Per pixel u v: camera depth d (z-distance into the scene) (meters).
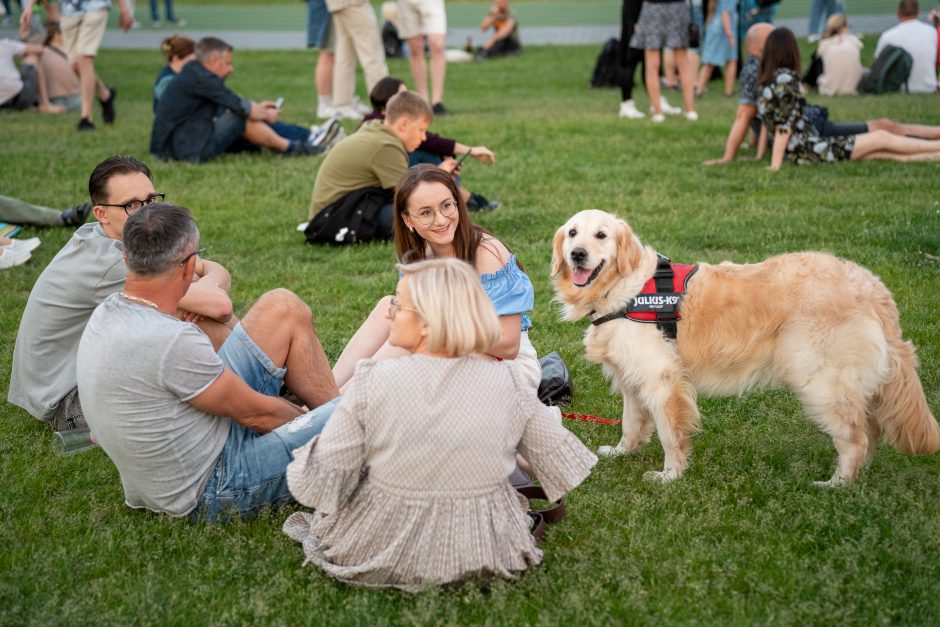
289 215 8.13
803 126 9.07
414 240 3.98
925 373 4.79
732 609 3.04
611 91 14.98
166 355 3.23
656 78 11.61
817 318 3.81
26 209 7.52
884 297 3.87
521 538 3.15
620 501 3.71
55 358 4.19
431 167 3.88
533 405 3.09
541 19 27.62
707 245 6.91
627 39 11.86
